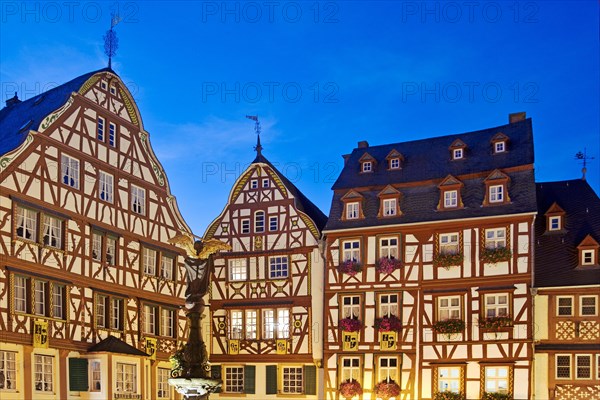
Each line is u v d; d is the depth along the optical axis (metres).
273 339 29.80
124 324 25.39
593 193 28.52
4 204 20.98
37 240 22.08
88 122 24.97
